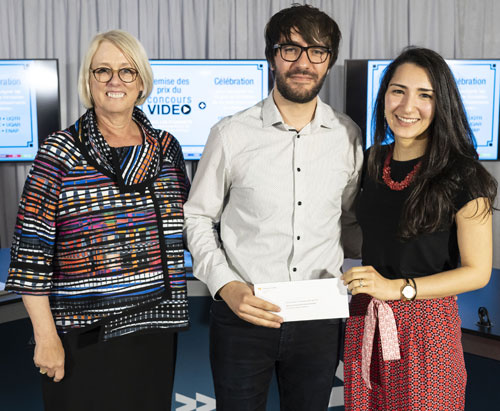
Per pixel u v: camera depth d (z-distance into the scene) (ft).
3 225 12.73
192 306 6.99
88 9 12.23
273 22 4.38
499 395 5.80
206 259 4.46
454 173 3.94
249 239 4.60
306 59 4.27
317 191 4.54
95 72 4.37
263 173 4.52
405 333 4.15
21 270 4.12
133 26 12.33
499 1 12.87
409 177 4.23
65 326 4.30
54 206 4.18
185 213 4.76
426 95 4.04
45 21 12.17
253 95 12.28
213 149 4.63
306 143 4.52
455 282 3.90
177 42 12.55
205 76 12.15
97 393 4.46
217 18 12.49
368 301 4.37
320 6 12.59
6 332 6.79
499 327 5.45
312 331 4.61
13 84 11.75
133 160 4.38
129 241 4.32
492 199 3.89
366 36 12.82
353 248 5.34
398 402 4.24
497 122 12.57
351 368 4.52
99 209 4.24
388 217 4.33
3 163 12.09
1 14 11.96
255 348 4.59
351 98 12.02
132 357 4.54
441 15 12.80
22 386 6.94
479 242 3.91
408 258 4.22
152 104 12.14
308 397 4.76
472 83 12.39
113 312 4.29
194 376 7.04
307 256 4.55
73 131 4.32
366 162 4.80
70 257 4.25
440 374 4.06
